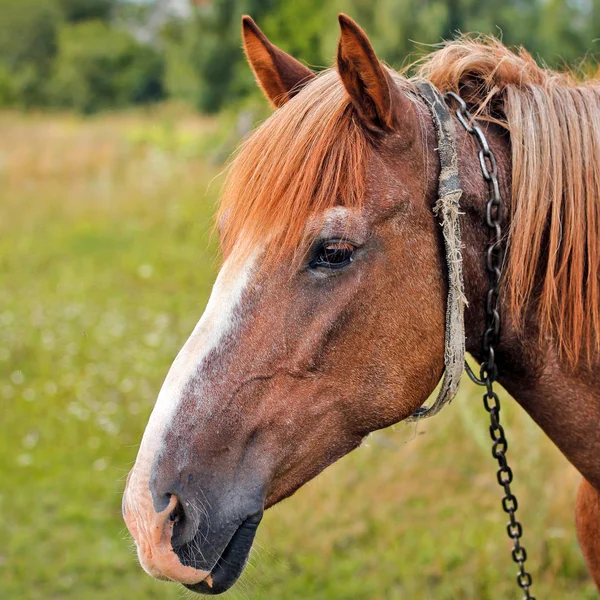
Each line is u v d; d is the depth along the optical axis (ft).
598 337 5.68
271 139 5.49
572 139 5.76
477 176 5.72
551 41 40.06
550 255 5.61
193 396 5.30
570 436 6.06
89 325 22.44
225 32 63.36
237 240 5.47
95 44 117.50
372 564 12.20
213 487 5.28
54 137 57.57
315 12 31.45
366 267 5.34
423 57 6.61
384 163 5.43
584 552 7.02
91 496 14.57
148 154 48.39
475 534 12.43
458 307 5.50
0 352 20.25
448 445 14.44
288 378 5.39
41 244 31.78
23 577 12.42
